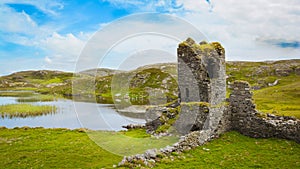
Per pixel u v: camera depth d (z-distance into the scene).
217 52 22.91
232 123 22.72
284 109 38.06
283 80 103.69
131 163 14.61
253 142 19.64
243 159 15.69
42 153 18.77
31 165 16.12
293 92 61.06
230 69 141.12
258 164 14.80
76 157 17.56
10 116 49.81
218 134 21.14
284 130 19.91
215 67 22.98
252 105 21.47
